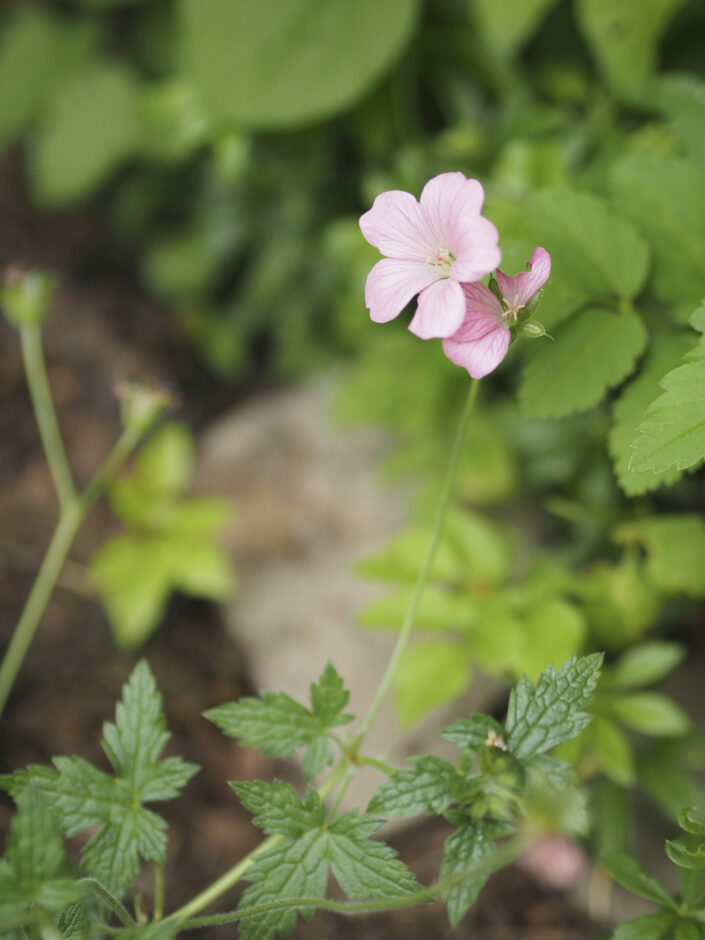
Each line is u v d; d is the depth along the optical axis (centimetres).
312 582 66
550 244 46
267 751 44
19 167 96
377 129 69
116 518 73
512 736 41
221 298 87
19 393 79
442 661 53
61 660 64
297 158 73
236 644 66
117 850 43
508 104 65
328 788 44
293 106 63
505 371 63
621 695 54
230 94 63
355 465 71
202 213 85
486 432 62
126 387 57
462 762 42
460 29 66
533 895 58
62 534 57
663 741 55
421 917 58
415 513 61
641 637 58
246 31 63
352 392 63
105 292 88
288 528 69
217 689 64
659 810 57
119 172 93
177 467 66
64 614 66
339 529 68
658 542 54
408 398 63
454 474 44
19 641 56
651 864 56
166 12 86
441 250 40
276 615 65
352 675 62
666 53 62
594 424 61
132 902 54
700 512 61
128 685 44
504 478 62
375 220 41
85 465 76
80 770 43
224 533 69
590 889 57
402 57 66
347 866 42
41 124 91
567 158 61
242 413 78
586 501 60
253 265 85
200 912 57
